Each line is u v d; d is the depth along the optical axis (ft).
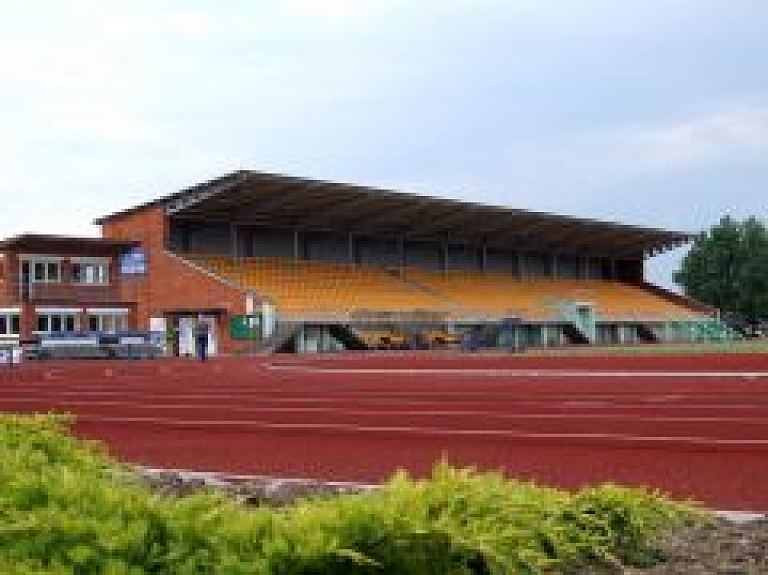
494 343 257.34
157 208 221.66
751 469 37.99
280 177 213.25
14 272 207.21
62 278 214.48
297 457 42.78
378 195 230.89
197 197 216.74
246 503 24.58
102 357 192.54
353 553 12.41
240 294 209.05
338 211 241.14
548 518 16.71
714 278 422.41
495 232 281.74
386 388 90.89
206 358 182.50
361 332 228.63
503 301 277.23
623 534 18.21
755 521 23.47
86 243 216.74
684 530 20.72
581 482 34.71
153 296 221.46
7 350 167.43
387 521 13.07
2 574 11.32
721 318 372.79
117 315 221.25
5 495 13.52
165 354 209.56
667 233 327.06
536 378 103.40
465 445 47.06
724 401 70.85
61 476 14.06
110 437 52.08
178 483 29.19
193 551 12.31
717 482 34.63
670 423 56.03
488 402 73.20
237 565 11.98
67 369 146.10
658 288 350.64
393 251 272.92
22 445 20.86
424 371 122.62
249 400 78.95
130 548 11.96
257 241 242.99
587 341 283.59
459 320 251.60
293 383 101.50
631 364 133.49
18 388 99.86
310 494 27.71
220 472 36.76
